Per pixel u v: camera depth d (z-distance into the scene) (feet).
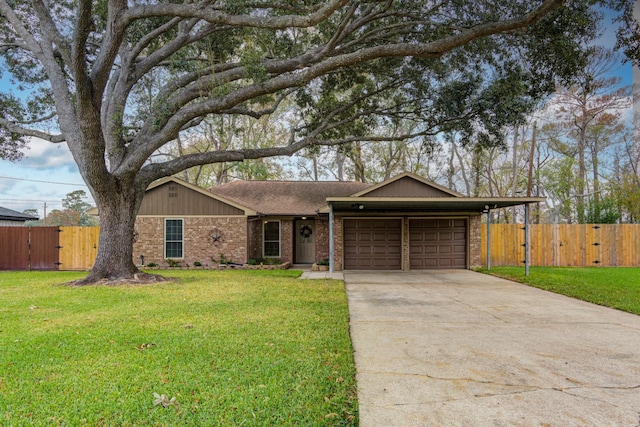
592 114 83.15
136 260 52.13
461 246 50.78
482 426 9.90
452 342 17.42
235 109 41.27
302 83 29.78
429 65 40.40
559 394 11.82
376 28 37.81
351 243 50.78
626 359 15.08
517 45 32.63
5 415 10.21
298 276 42.42
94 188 33.68
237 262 51.85
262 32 35.19
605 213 60.95
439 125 44.88
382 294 31.14
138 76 36.96
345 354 15.35
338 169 98.12
